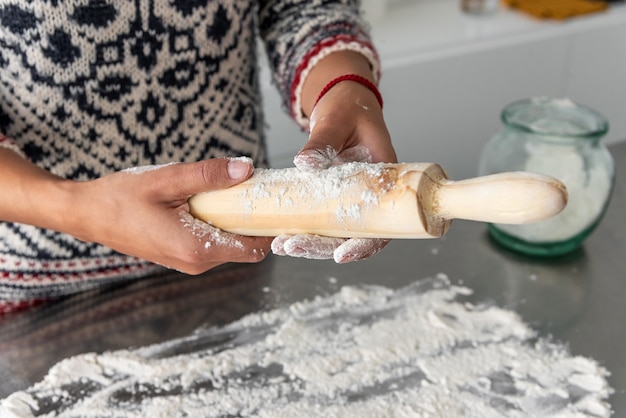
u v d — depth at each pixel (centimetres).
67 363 74
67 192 65
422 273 89
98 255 81
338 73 75
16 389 71
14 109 75
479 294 85
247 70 85
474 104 156
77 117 76
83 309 82
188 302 83
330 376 73
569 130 91
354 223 57
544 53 160
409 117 150
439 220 58
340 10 83
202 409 69
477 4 162
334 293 85
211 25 77
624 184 108
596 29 163
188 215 63
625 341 78
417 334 79
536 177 53
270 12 85
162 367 74
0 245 77
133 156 79
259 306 82
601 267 90
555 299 85
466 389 72
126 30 73
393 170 58
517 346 77
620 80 173
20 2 69
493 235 95
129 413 68
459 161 161
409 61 144
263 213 60
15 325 79
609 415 69
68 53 72
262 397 70
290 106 83
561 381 73
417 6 168
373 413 69
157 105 78
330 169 59
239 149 86
